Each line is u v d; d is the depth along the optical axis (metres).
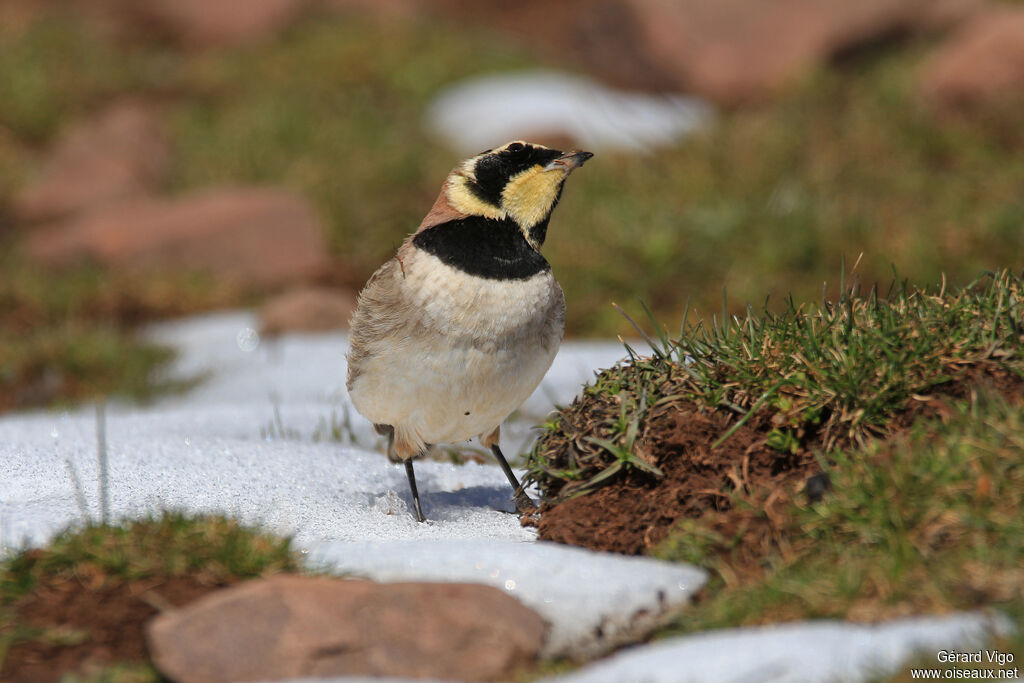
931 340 8.02
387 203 22.73
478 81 28.94
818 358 8.07
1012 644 5.78
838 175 21.31
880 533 6.82
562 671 6.48
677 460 8.14
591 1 36.59
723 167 22.30
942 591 6.36
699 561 7.27
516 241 8.70
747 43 28.80
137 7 34.69
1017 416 7.25
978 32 24.67
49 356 17.08
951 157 22.06
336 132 25.83
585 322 18.41
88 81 29.20
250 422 12.65
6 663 6.30
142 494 8.74
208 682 6.16
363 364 8.83
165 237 21.00
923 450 7.23
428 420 8.83
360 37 31.62
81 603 6.81
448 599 6.57
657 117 26.67
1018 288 8.59
